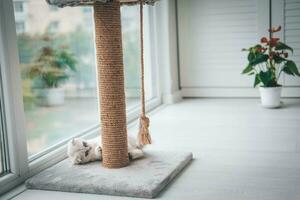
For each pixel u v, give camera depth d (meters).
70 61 3.42
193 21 3.64
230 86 3.65
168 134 2.57
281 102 3.32
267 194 1.59
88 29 3.40
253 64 3.15
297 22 3.39
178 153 2.07
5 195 1.71
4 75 1.75
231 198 1.57
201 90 3.74
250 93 3.62
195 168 1.94
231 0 3.52
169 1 3.51
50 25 3.46
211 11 3.58
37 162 1.96
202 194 1.63
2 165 1.82
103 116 1.89
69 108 3.26
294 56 3.45
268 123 2.71
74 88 3.38
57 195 1.70
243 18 3.52
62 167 1.94
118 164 1.90
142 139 2.00
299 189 1.63
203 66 3.69
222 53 3.62
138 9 3.48
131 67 3.51
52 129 2.69
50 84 3.27
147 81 3.56
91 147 2.01
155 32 3.47
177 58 3.74
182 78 3.75
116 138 1.88
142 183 1.68
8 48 1.75
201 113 3.12
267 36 3.48
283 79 3.47
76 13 3.48
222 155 2.11
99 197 1.66
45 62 3.31
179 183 1.76
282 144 2.24
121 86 1.88
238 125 2.70
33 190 1.77
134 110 3.10
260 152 2.12
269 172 1.83
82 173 1.84
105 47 1.85
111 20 1.84
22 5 3.16
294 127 2.58
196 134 2.54
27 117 3.00
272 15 3.43
